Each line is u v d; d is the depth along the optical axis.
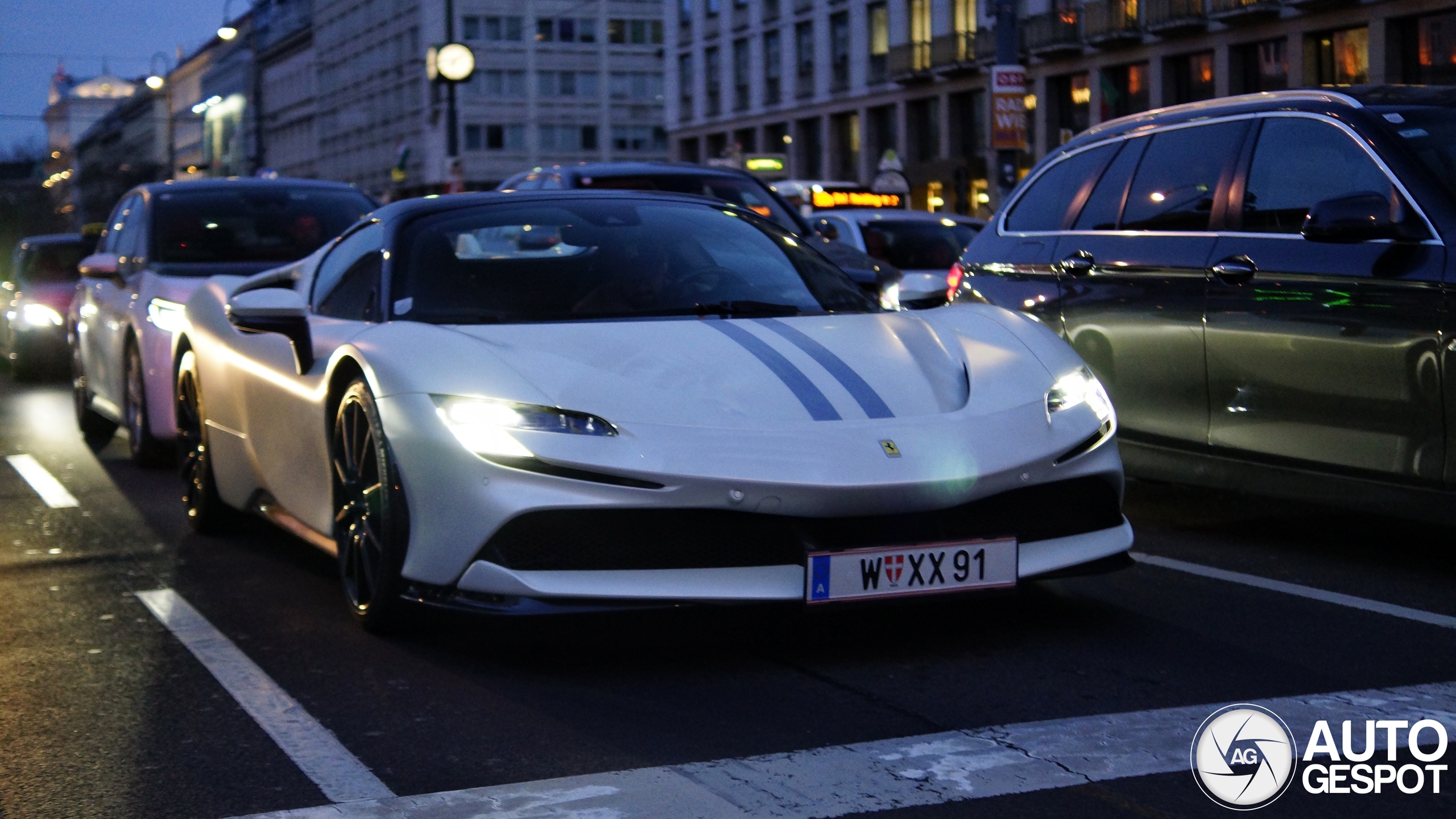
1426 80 28.80
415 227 4.72
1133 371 5.47
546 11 76.56
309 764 3.09
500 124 76.12
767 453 3.56
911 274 5.05
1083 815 2.68
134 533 6.07
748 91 54.50
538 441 3.58
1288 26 31.39
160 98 129.12
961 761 2.98
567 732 3.25
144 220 8.64
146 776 3.05
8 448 9.20
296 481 4.77
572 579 3.58
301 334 4.62
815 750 3.08
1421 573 4.73
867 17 46.78
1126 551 4.00
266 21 106.94
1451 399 4.32
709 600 3.56
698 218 4.97
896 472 3.56
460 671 3.79
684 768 2.99
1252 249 5.02
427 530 3.75
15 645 4.19
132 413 8.13
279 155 103.69
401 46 79.38
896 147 46.19
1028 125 40.00
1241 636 3.94
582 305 4.39
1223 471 5.13
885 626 4.11
